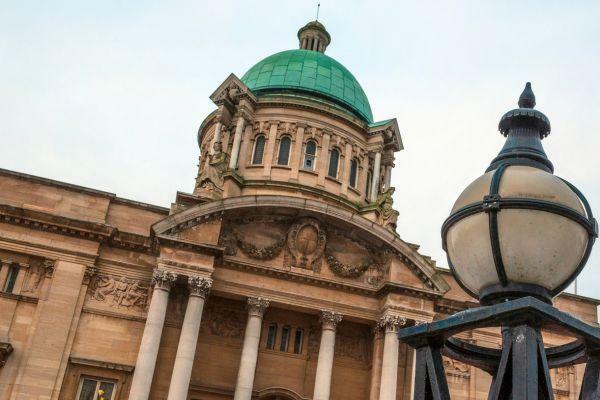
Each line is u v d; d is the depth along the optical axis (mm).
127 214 50219
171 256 46281
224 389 48562
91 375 45281
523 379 4648
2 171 48438
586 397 4902
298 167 62625
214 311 50531
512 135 6145
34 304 46094
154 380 46156
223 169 56750
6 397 43375
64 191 49219
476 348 5914
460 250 5562
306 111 64938
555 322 4863
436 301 50219
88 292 47219
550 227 5148
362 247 52375
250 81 70500
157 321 44562
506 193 5340
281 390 49781
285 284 49781
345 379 51188
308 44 79438
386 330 48750
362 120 69625
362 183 65438
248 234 50469
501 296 5402
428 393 5223
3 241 46562
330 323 49594
